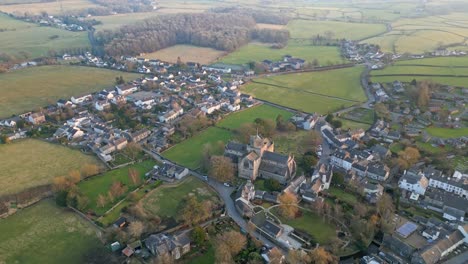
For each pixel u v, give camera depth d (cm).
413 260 19012
